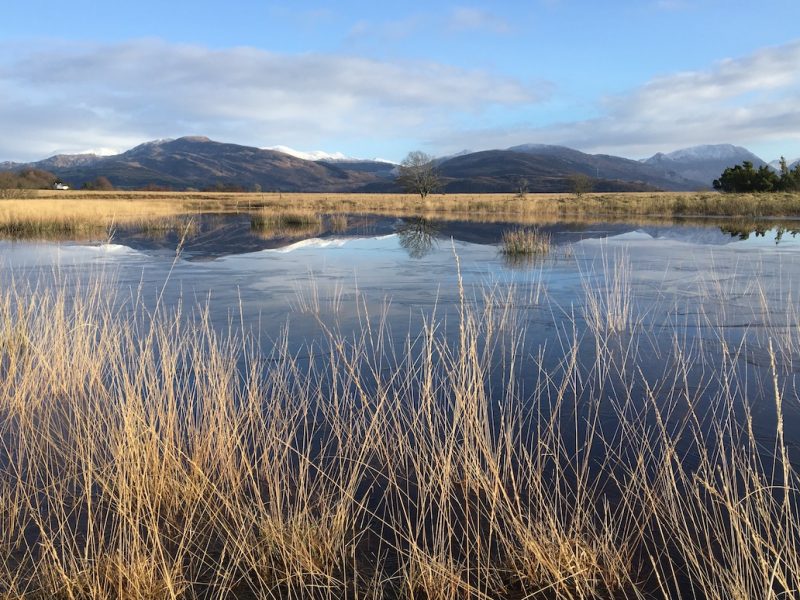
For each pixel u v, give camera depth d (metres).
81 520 3.78
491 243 22.05
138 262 16.16
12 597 3.00
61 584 3.11
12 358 5.77
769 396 5.83
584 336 8.14
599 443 4.83
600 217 36.44
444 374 6.47
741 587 2.84
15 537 3.59
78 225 26.45
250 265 15.78
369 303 10.58
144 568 3.11
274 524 3.50
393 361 7.00
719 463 4.43
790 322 8.81
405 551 3.48
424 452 4.14
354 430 5.04
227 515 3.80
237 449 4.70
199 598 3.09
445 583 3.10
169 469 3.98
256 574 3.27
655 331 8.41
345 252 19.06
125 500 3.50
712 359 7.03
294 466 4.46
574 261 16.34
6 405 5.54
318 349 7.53
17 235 23.75
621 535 3.57
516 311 9.83
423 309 10.05
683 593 3.08
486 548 3.51
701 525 3.63
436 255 18.16
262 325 8.85
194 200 56.12
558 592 3.08
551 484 4.18
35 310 7.70
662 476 3.97
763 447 4.69
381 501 4.04
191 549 3.49
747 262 15.54
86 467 4.25
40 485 4.17
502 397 5.87
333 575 3.28
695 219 33.75
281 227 29.58
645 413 5.44
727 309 9.80
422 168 57.81
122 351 7.04
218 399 4.68
